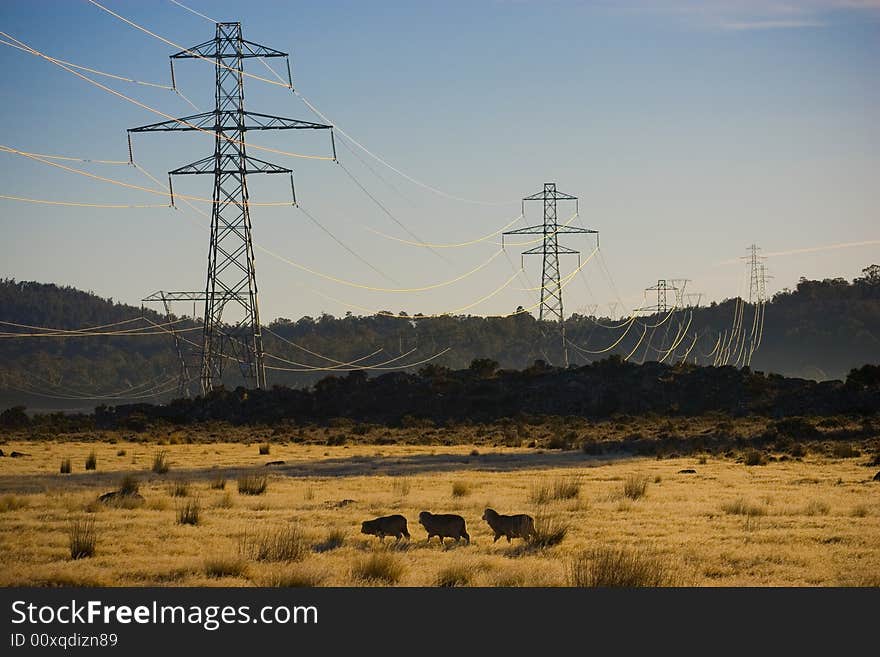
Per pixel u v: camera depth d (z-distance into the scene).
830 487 101.25
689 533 66.00
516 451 179.88
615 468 134.12
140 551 57.62
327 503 83.81
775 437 185.88
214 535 63.66
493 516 62.47
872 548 60.34
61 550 57.25
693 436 197.25
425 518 62.78
